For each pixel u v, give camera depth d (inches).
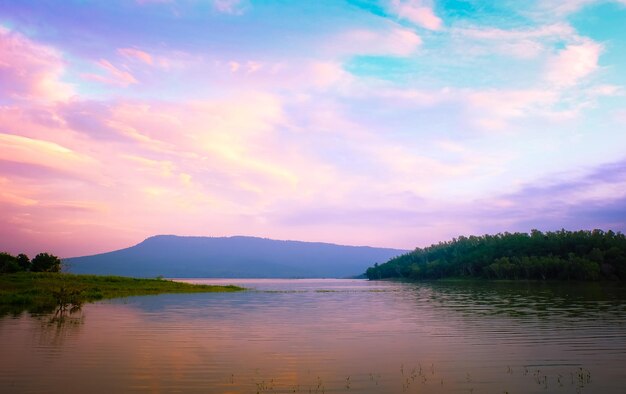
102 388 596.4
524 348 885.8
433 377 665.6
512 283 5324.8
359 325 1262.3
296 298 2674.7
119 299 2151.8
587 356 806.5
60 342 911.0
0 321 1213.7
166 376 661.3
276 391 594.2
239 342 954.1
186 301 2166.6
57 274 2913.4
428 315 1551.4
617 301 2196.1
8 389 586.2
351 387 615.5
